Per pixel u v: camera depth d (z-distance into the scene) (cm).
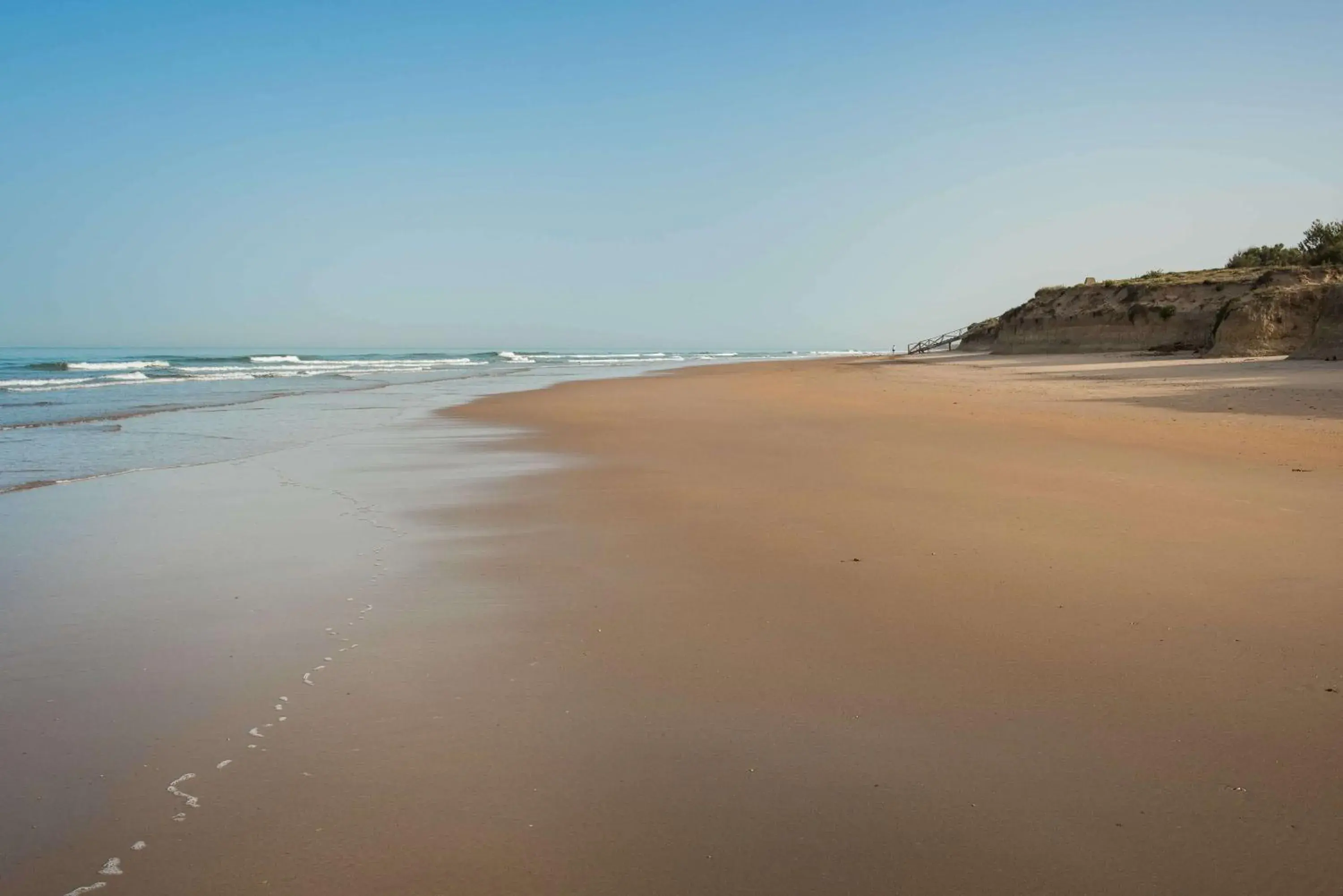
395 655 507
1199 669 465
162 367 6062
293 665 492
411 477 1166
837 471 1162
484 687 460
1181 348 4422
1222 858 300
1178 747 379
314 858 307
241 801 346
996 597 596
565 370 6153
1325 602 568
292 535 819
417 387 3616
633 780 360
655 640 527
